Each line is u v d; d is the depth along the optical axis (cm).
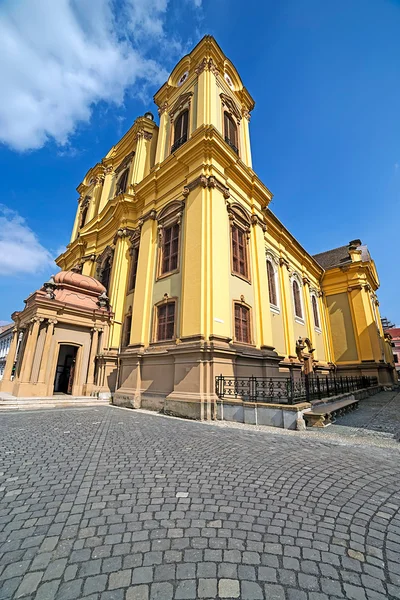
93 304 1684
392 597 195
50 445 574
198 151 1308
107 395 1455
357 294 2555
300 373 1711
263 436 673
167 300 1259
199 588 201
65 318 1506
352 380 1648
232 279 1261
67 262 2552
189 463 470
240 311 1273
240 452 535
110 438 639
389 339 3456
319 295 2650
